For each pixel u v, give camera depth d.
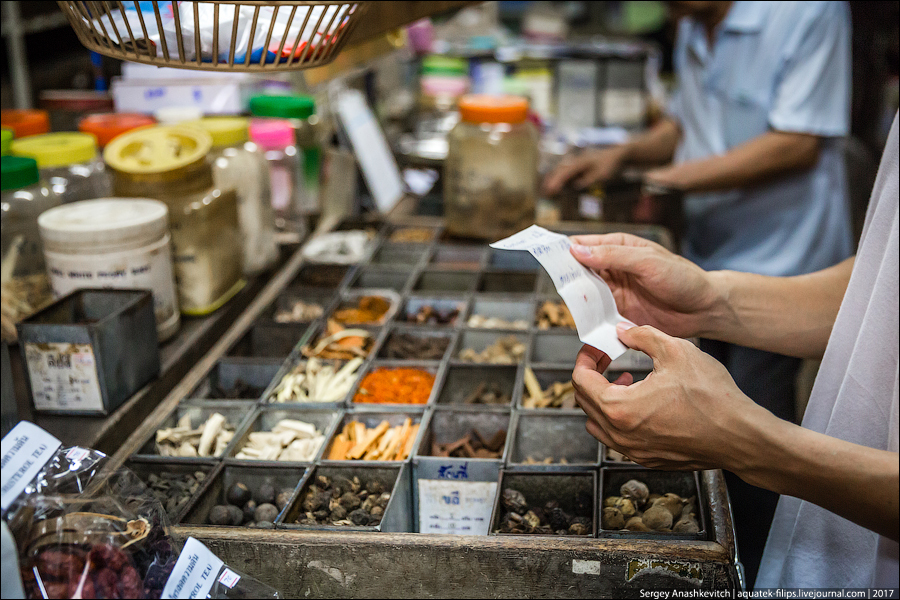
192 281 1.30
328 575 0.80
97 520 0.68
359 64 2.25
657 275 0.92
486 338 1.37
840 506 0.67
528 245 0.84
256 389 1.21
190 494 0.93
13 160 1.14
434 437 1.11
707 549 0.78
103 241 1.09
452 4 1.19
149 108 1.79
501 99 1.78
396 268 1.63
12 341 1.18
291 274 1.59
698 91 2.25
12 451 0.65
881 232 0.76
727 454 0.71
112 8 0.79
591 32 4.54
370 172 2.18
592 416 0.81
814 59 1.90
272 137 1.70
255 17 0.73
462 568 0.79
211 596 0.69
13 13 1.64
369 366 1.24
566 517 0.89
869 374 0.75
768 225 2.09
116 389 1.04
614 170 2.20
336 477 0.96
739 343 1.00
